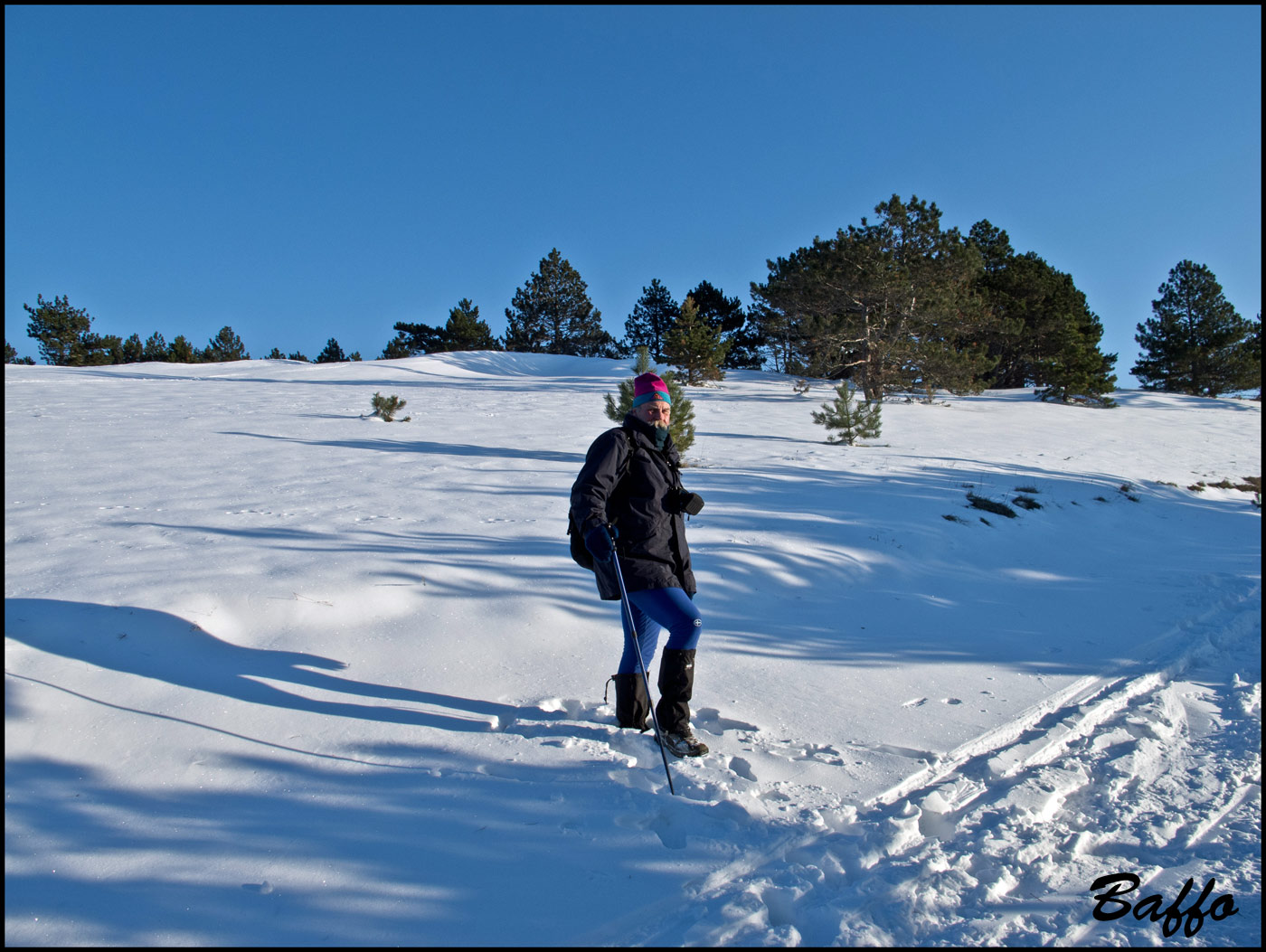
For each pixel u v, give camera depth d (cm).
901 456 1230
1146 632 521
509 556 525
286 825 252
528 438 1261
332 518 618
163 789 267
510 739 316
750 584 540
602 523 306
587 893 226
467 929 210
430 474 868
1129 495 1046
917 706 382
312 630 398
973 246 2677
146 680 328
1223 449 1686
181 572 440
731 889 231
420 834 251
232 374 2772
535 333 6097
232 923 209
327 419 1438
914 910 229
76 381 2139
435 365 3297
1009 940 219
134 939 202
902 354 2461
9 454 914
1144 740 349
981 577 648
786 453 1197
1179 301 4397
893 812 281
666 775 296
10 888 217
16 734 279
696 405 2116
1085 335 3806
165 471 838
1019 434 1758
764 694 385
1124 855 266
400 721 325
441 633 413
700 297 5359
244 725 309
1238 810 295
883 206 2598
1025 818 283
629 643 332
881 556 641
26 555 480
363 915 214
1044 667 445
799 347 3234
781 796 288
